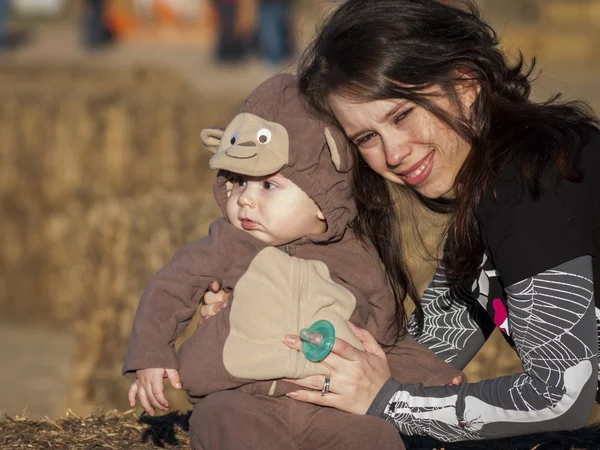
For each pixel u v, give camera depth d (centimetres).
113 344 1148
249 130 485
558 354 442
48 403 1243
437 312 559
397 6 463
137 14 4447
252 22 3622
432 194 481
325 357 472
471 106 470
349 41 462
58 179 1719
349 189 495
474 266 486
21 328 1686
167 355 483
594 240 455
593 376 445
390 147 463
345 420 478
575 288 439
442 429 472
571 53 3297
